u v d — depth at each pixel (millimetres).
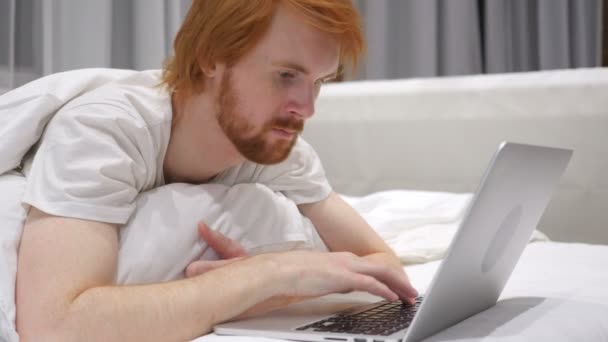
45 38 1675
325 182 1170
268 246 992
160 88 951
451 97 2172
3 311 720
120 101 868
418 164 2234
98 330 682
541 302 902
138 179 874
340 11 851
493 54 2939
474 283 768
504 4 2961
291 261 795
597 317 845
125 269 826
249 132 882
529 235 885
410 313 816
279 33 842
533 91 2053
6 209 797
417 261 1403
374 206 1831
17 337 708
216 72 891
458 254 668
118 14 1933
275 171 1089
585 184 2004
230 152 956
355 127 2318
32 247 742
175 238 878
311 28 839
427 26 2912
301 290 783
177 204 906
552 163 797
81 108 843
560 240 2045
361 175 2326
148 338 695
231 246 919
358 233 1138
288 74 859
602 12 2969
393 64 2988
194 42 901
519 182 723
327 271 793
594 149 1985
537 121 2053
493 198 678
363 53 928
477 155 2146
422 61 2920
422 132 2221
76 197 768
